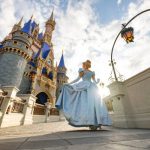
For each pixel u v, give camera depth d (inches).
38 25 1537.9
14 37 1003.3
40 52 1266.0
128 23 167.0
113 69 196.7
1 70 864.9
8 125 320.5
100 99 155.6
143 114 146.0
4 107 311.1
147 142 50.1
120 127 168.7
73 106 148.3
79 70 169.8
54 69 1429.6
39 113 675.4
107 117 146.3
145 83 148.4
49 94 1228.5
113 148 42.7
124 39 168.1
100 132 112.9
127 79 174.4
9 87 337.4
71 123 142.3
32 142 64.2
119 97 178.7
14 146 53.2
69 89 159.9
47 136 95.5
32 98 482.6
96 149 42.8
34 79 1066.1
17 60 930.7
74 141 63.7
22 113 413.4
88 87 157.2
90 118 138.2
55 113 854.5
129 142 52.9
